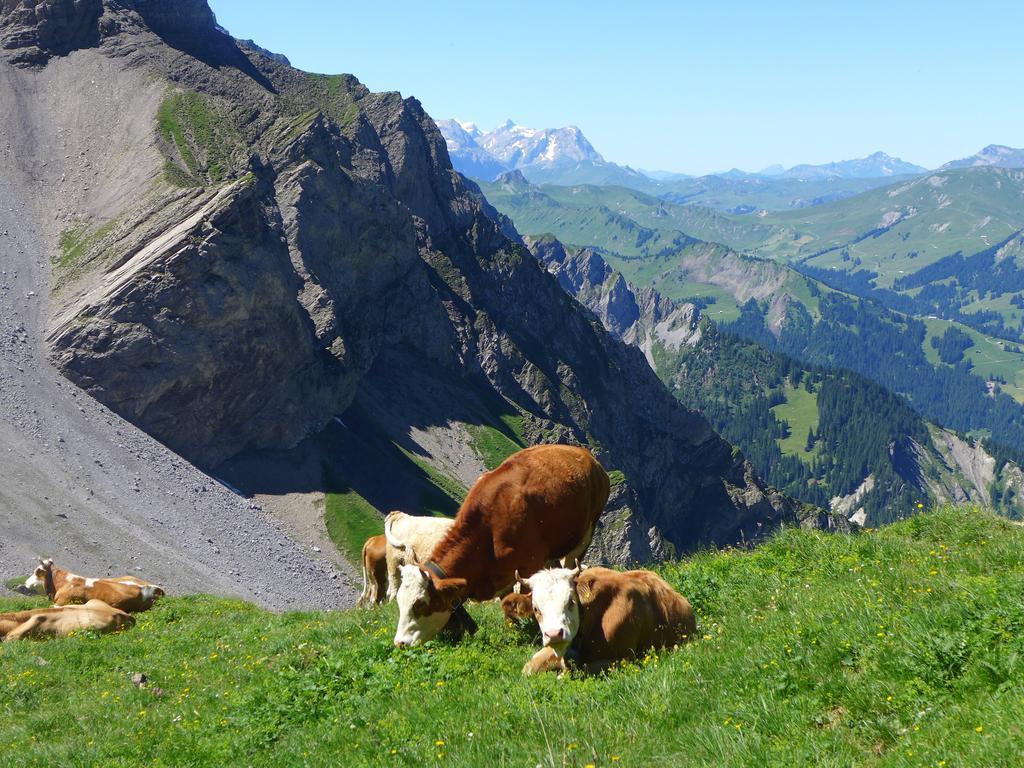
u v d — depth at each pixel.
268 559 142.12
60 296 165.88
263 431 172.00
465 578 15.41
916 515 17.47
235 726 12.26
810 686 9.17
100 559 116.56
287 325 172.38
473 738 9.23
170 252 160.75
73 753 12.41
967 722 7.51
